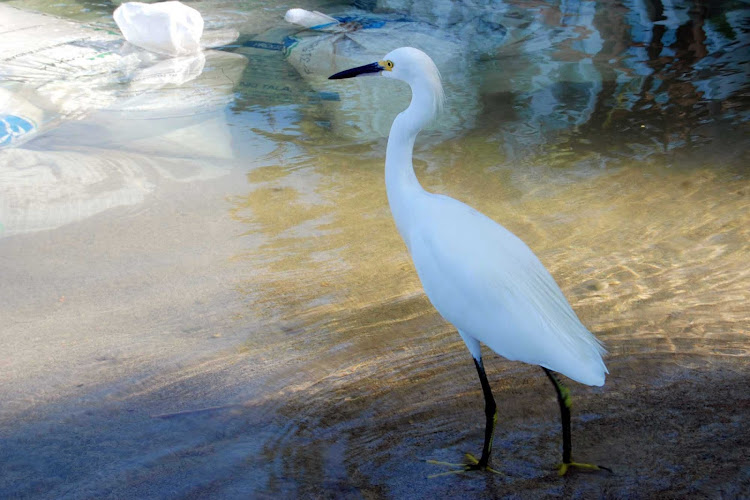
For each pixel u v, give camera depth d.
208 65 6.94
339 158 5.08
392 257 3.89
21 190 4.64
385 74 2.86
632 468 2.49
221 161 5.06
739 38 7.20
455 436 2.70
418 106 2.79
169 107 5.96
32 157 5.10
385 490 2.43
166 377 3.03
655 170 4.73
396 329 3.32
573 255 3.84
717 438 2.60
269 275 3.76
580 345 2.43
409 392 2.94
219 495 2.41
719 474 2.43
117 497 2.41
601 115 5.64
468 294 2.48
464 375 3.05
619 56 6.93
